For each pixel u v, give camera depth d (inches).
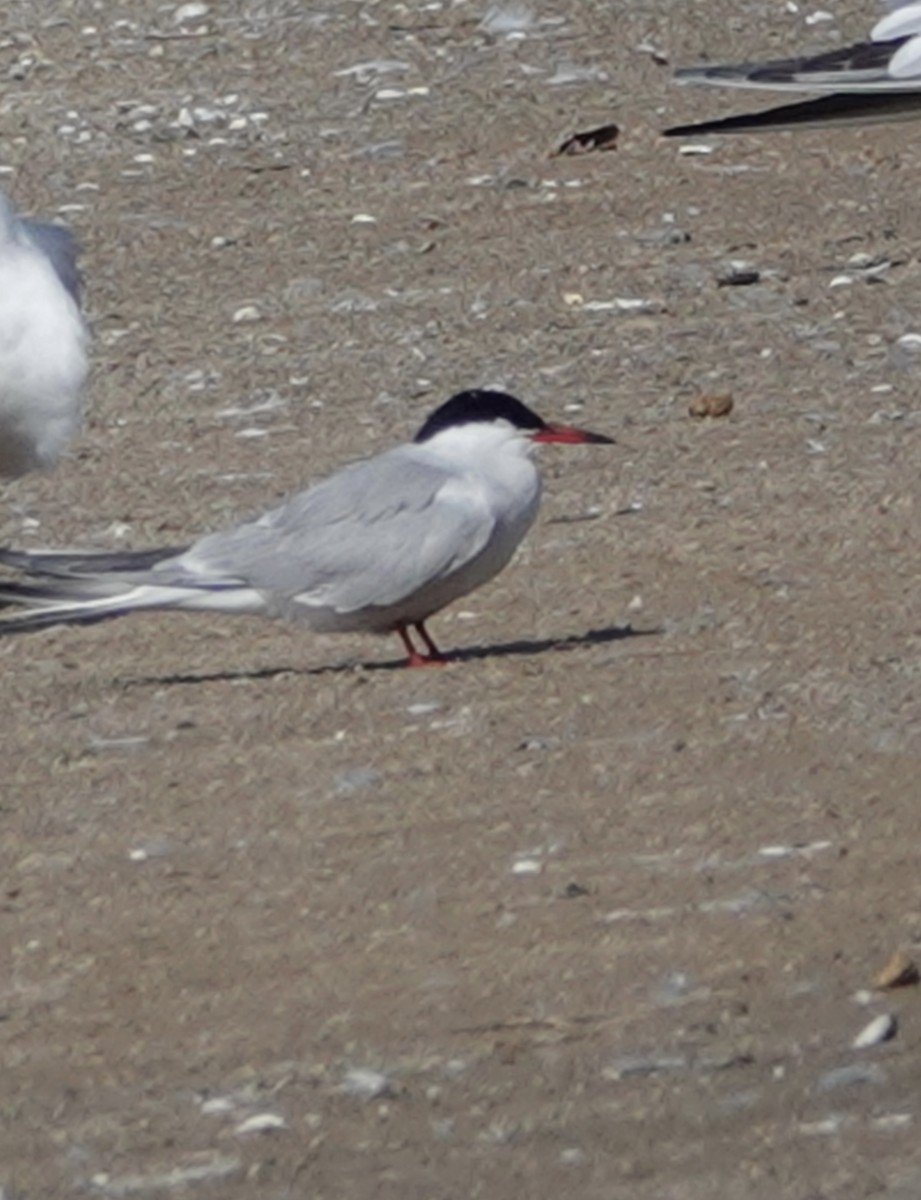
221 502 602.5
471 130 852.0
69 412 569.9
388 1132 343.9
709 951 383.2
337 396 672.4
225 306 738.2
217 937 397.1
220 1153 341.4
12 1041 372.8
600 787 437.4
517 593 535.8
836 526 558.3
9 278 563.2
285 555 492.4
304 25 943.7
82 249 782.5
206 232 793.6
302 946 392.5
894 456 599.8
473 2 946.7
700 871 406.6
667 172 809.5
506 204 796.6
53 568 498.9
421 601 493.4
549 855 414.6
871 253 741.9
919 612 505.7
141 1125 349.4
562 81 882.1
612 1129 341.1
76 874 420.2
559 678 485.4
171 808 441.1
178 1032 371.9
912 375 655.1
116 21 961.5
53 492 617.6
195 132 869.2
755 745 449.4
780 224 766.5
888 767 437.1
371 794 440.5
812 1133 337.7
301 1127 346.6
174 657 515.5
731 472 597.6
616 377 669.9
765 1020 365.1
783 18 918.4
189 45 937.5
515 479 499.2
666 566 543.2
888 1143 334.3
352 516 492.1
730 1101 346.3
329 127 864.9
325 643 520.1
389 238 778.8
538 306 722.2
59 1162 342.0
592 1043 361.7
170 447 643.5
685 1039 361.4
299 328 719.1
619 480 598.2
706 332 695.7
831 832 415.8
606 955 384.2
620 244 761.0
